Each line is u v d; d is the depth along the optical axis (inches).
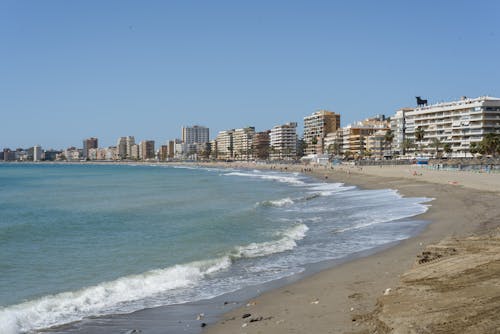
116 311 506.3
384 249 782.5
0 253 838.5
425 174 2960.1
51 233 1076.5
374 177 3250.5
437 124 5605.3
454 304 383.2
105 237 1012.5
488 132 4891.7
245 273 668.1
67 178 4562.0
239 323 445.1
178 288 595.8
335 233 986.7
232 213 1406.3
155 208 1619.1
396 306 398.0
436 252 604.4
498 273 462.0
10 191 2682.1
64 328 455.5
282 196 2064.5
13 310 509.7
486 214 1093.8
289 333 395.2
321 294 526.3
